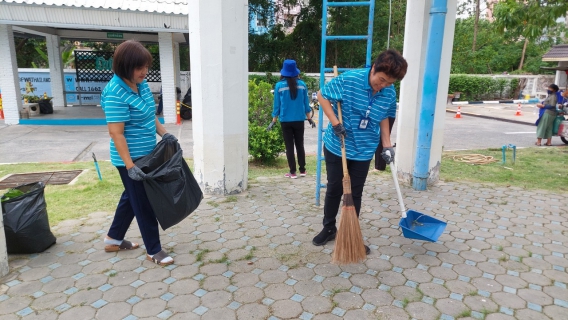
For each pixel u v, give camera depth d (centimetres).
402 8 2683
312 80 1777
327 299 276
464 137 1062
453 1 488
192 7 446
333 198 344
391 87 310
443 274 311
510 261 333
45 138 956
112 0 1088
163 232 386
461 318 256
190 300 275
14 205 328
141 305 270
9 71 1130
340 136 308
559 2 752
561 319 257
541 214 441
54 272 311
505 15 786
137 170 287
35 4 1012
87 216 425
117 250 347
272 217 426
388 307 267
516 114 1586
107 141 924
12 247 331
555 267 324
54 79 1511
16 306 268
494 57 2877
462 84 2170
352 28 2112
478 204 471
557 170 653
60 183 551
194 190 321
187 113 1327
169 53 1201
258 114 705
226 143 476
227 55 450
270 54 2119
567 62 2034
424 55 501
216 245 360
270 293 284
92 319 255
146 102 303
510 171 643
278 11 2136
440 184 553
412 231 332
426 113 494
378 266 322
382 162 598
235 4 443
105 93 285
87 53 1563
